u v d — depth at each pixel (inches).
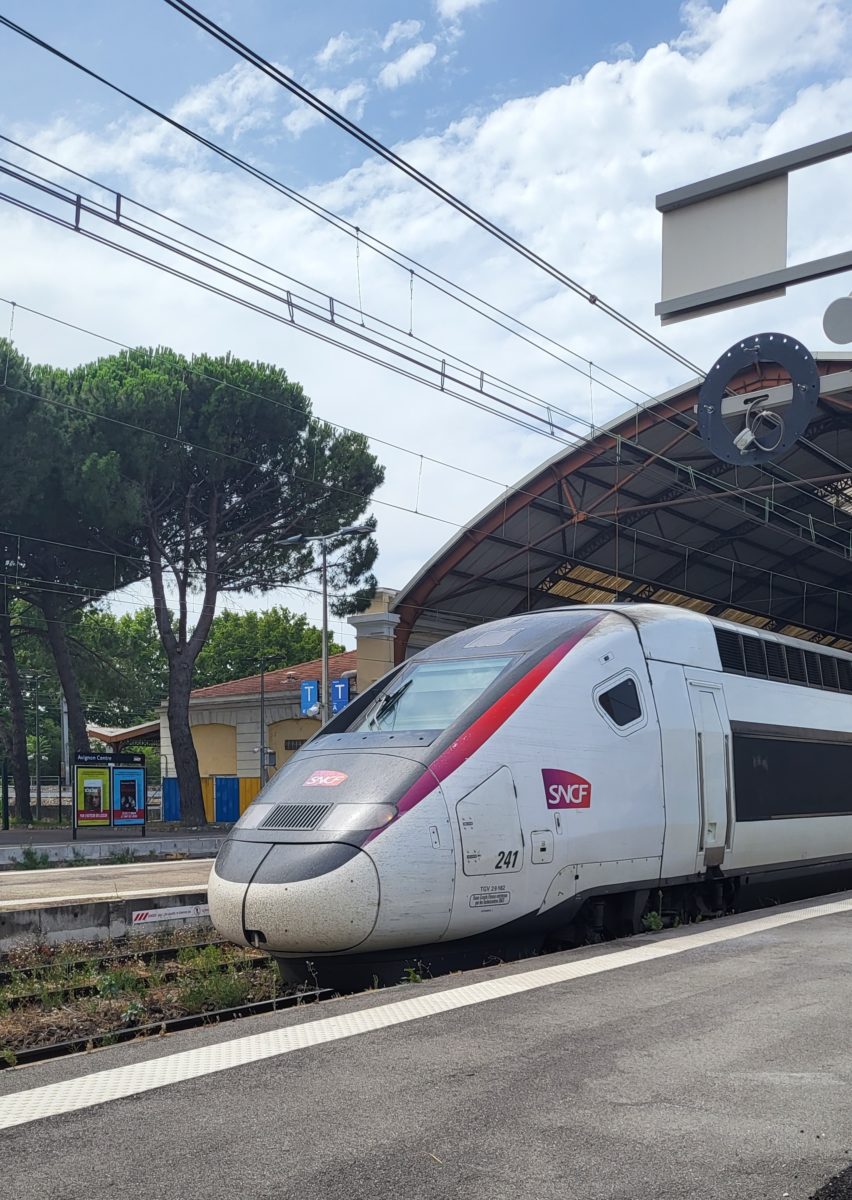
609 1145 159.8
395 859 316.5
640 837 391.2
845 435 1163.3
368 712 387.2
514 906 343.0
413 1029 225.5
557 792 360.5
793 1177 148.0
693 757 425.4
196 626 1348.4
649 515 1337.4
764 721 485.1
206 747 1782.7
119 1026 343.9
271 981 387.9
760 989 259.6
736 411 561.6
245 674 3171.8
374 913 312.0
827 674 572.4
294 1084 190.1
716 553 1491.1
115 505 1162.0
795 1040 213.6
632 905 397.7
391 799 327.3
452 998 254.1
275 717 1675.7
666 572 1507.1
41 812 1971.0
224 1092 186.9
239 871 329.4
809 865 517.3
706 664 453.1
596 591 1493.6
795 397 478.3
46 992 378.3
